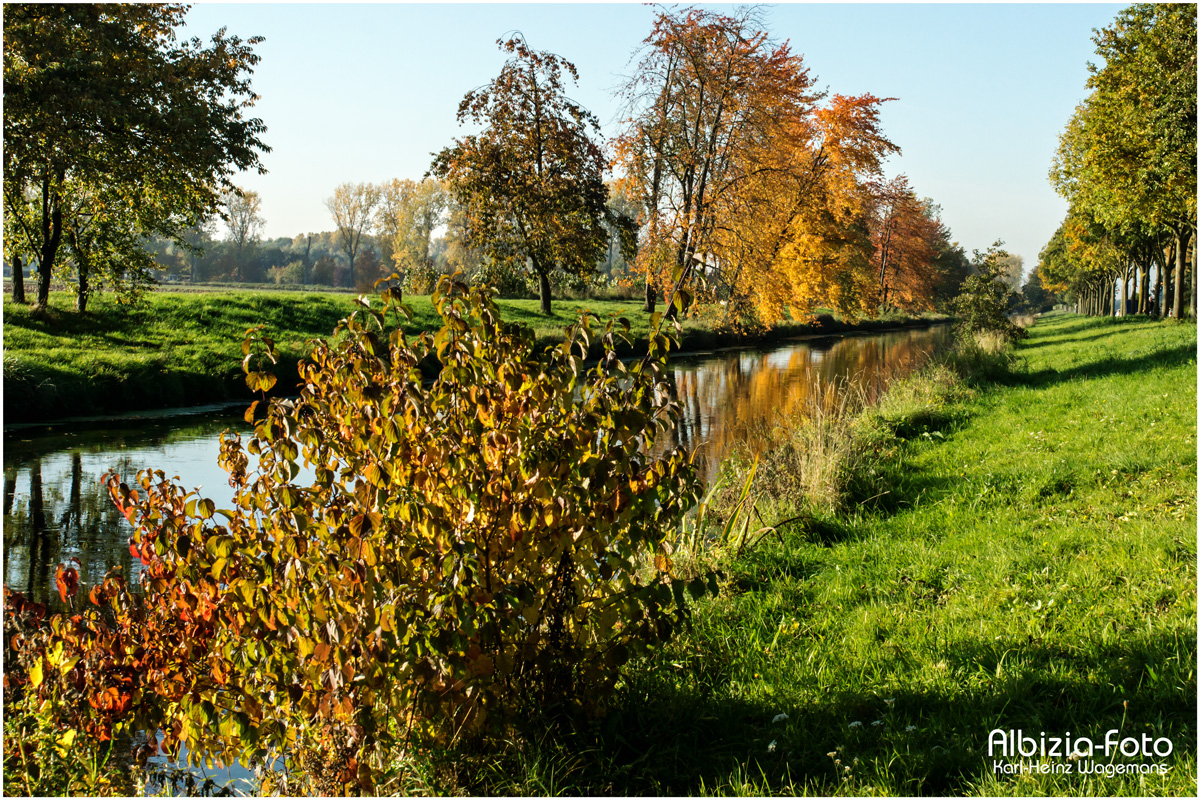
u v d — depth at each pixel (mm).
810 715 3799
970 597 4992
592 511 3273
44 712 3510
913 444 10719
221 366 18531
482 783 3180
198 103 19141
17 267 21625
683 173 27406
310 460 3375
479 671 3059
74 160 17641
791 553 6441
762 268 28031
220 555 3234
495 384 3346
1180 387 11656
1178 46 20125
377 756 3188
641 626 3434
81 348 17984
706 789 3189
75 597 6020
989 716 3551
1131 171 22625
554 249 34094
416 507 3047
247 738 3084
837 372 24234
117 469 10602
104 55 17297
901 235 61938
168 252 87438
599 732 3494
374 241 96250
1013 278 132625
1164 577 4789
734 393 19453
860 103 35906
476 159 33219
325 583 3061
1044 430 10258
